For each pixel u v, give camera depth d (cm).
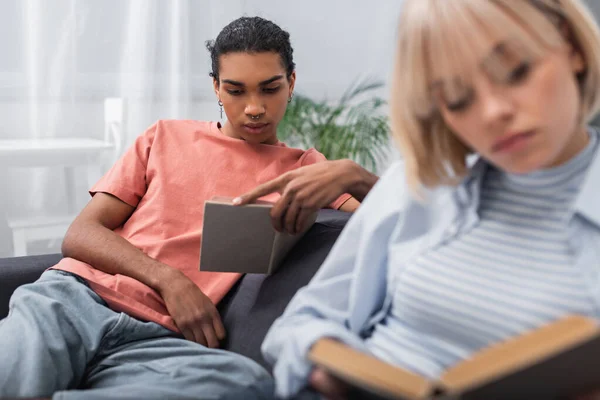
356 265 91
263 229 114
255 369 108
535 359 54
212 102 306
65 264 133
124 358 117
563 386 58
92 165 253
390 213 88
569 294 71
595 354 56
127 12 280
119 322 120
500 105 65
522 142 66
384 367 63
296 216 113
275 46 141
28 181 270
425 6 69
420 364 81
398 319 88
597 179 73
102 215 145
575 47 70
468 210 80
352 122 328
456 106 69
